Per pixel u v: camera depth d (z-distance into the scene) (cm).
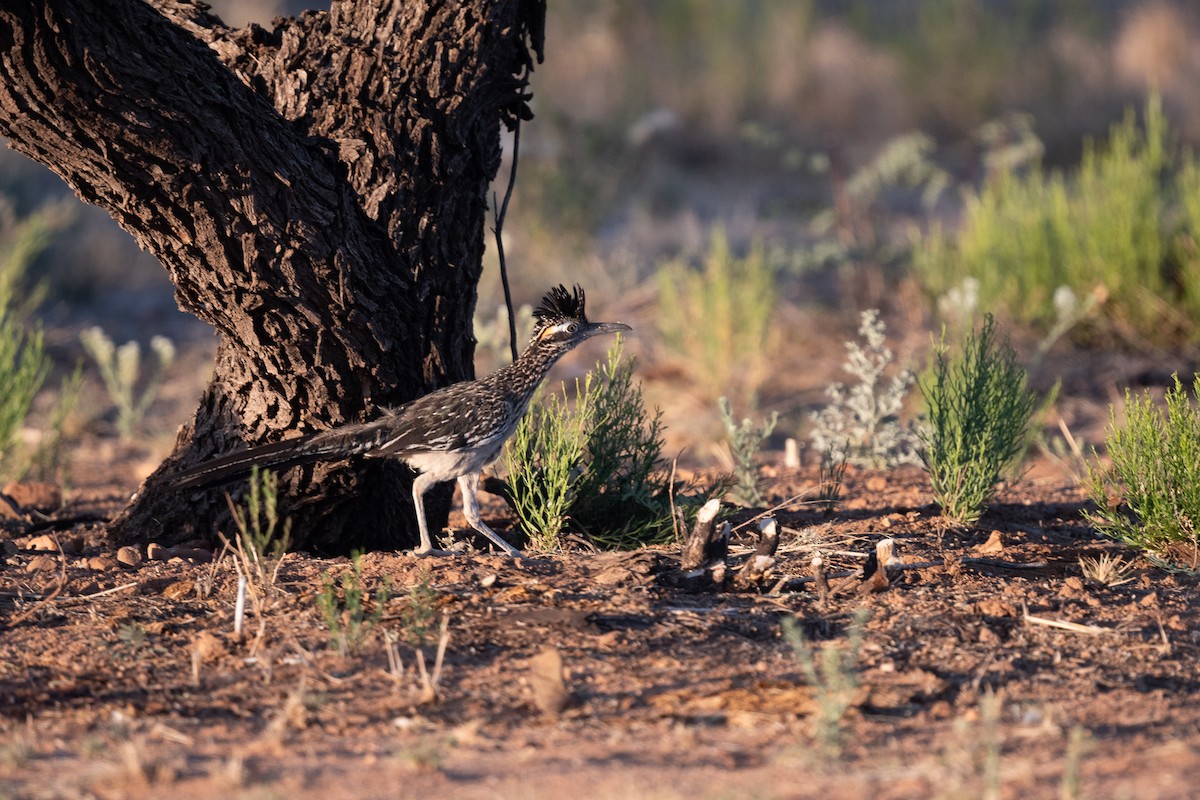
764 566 977
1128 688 816
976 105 3494
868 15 3997
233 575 1002
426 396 1052
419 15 1103
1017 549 1105
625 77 3619
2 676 824
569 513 1153
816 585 962
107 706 787
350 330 1045
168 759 708
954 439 1221
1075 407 1816
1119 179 2127
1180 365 1958
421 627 872
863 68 3678
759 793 633
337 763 704
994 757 659
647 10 4016
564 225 2578
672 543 1138
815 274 2575
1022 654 866
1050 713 761
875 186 2531
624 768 690
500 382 1064
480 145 1141
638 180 3044
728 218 2889
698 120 3484
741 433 1310
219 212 971
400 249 1077
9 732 750
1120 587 1008
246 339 1041
